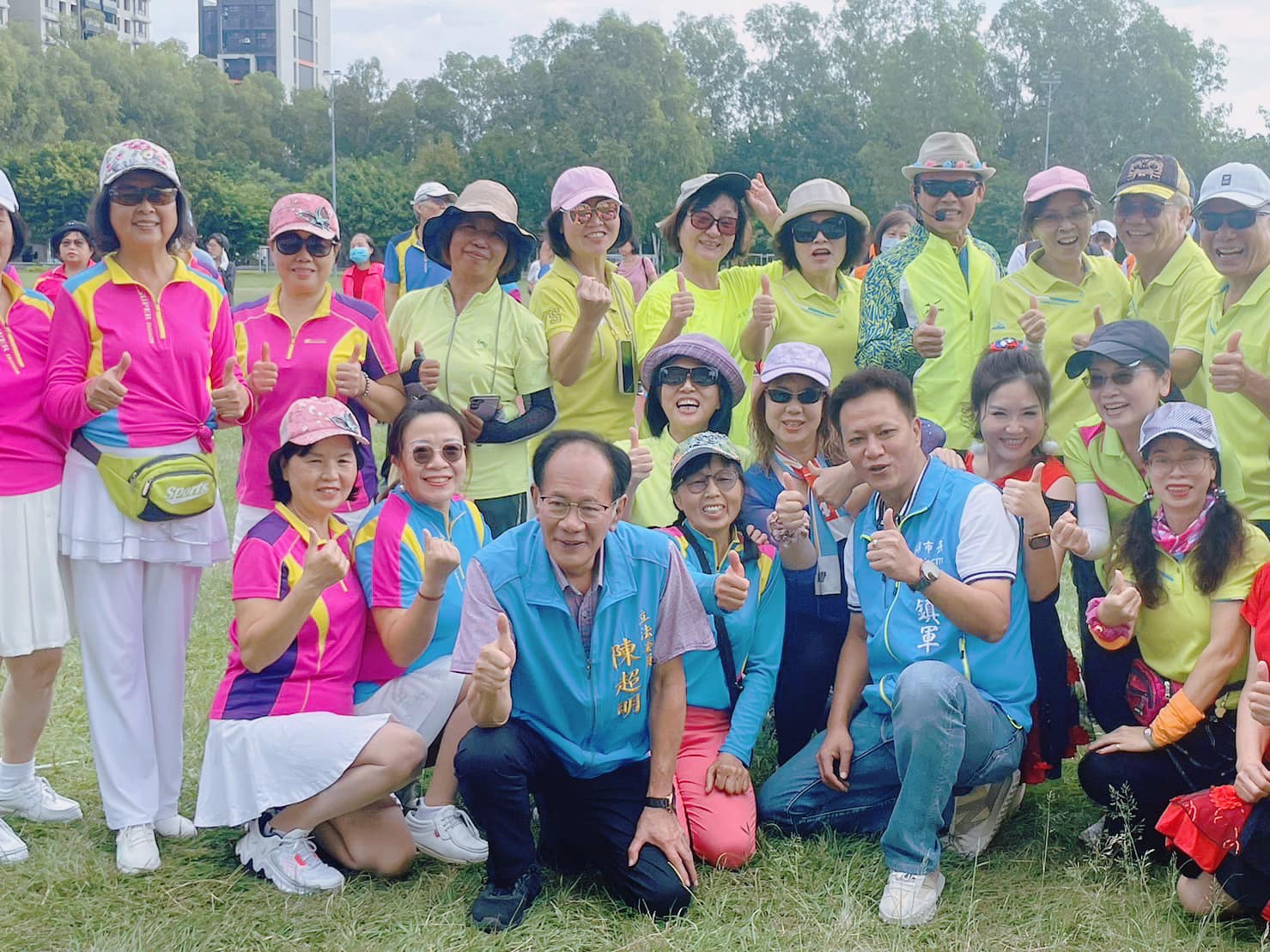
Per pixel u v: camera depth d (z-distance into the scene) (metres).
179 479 3.93
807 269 5.68
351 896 3.72
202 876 3.86
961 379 5.49
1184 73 75.25
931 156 5.49
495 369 5.00
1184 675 3.89
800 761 4.20
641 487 4.65
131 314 3.95
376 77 93.69
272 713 3.82
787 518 4.16
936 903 3.65
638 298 8.78
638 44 71.88
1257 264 4.74
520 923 3.58
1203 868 3.48
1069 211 5.41
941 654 3.87
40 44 88.12
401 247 8.40
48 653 4.08
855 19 83.94
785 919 3.62
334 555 3.69
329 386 4.79
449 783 4.00
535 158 69.31
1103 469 4.35
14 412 3.90
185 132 85.12
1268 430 4.66
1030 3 75.94
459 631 3.69
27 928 3.56
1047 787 4.53
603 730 3.72
